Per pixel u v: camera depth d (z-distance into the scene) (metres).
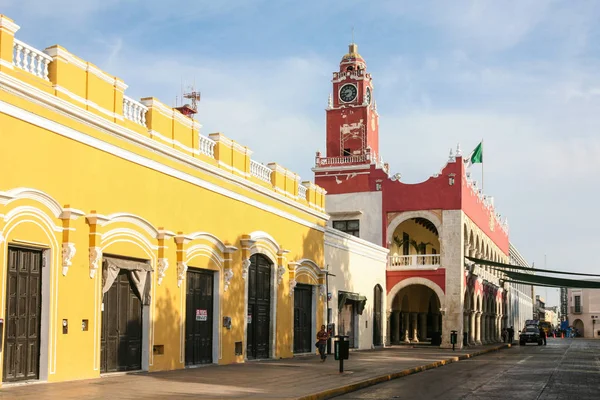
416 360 28.31
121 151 18.30
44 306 15.55
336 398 15.64
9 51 14.77
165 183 20.31
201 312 22.36
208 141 23.00
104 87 17.81
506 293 68.69
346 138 47.72
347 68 48.81
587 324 116.75
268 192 26.66
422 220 48.03
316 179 47.25
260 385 16.62
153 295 19.48
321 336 26.11
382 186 45.62
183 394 14.15
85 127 16.95
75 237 16.42
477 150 49.56
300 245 30.12
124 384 15.62
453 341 39.50
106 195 17.72
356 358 29.03
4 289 14.25
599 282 38.72
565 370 25.19
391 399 15.48
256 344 26.00
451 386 18.67
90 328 16.77
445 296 43.25
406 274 44.09
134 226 18.70
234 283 24.12
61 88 16.20
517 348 49.94
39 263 15.66
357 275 38.00
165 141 20.38
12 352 14.68
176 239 20.52
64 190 16.23
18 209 14.74
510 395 16.39
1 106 14.35
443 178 44.28
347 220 46.19
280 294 27.72
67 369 15.96
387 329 43.81
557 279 39.75
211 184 22.77
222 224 23.50
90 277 16.88
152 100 19.88
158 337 19.64
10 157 14.63
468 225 46.31
